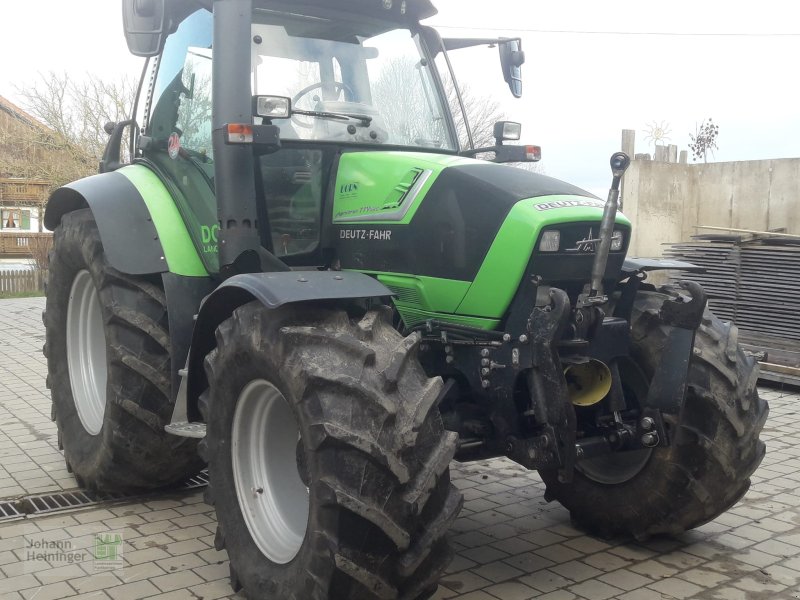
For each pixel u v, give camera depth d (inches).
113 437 161.3
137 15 145.6
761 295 312.7
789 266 303.9
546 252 123.7
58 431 192.5
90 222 177.3
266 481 131.5
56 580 134.5
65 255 185.6
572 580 136.6
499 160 165.6
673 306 129.0
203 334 136.6
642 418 130.4
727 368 138.4
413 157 141.2
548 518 167.5
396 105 163.0
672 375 128.0
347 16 162.7
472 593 131.3
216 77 137.9
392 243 138.1
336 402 107.7
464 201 130.0
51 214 199.9
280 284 117.0
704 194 415.2
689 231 421.1
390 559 106.6
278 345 113.8
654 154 440.1
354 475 104.7
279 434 133.6
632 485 148.7
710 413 137.4
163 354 162.2
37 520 162.9
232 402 128.3
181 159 167.3
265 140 134.3
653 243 413.4
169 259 160.2
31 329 431.5
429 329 134.6
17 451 209.2
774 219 387.5
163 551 147.1
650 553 148.9
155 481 171.9
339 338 111.6
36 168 964.6
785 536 157.2
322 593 106.7
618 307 139.8
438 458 108.4
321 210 149.6
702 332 143.1
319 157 149.3
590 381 131.4
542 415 120.1
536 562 144.4
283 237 147.9
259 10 154.3
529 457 123.3
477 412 134.8
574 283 130.9
